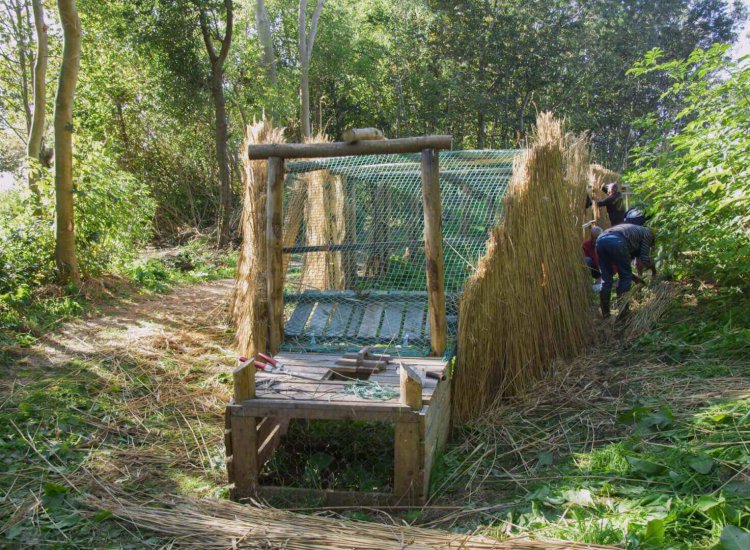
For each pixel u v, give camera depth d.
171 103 17.19
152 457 4.41
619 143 34.00
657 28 34.50
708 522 2.99
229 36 16.17
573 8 31.72
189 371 6.15
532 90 30.09
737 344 5.68
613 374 5.62
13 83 14.97
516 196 5.43
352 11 28.59
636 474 3.68
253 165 6.17
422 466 3.63
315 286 6.47
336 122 28.92
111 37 17.06
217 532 3.32
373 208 6.40
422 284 6.08
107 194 10.06
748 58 5.90
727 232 6.39
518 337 5.38
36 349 6.66
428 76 28.88
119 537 3.38
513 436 4.65
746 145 5.75
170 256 14.07
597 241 7.20
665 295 7.16
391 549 3.06
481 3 29.80
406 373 3.62
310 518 3.45
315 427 4.54
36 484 3.96
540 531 3.16
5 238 9.02
